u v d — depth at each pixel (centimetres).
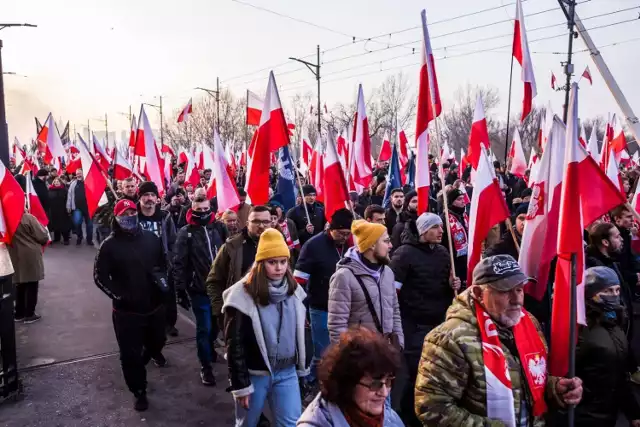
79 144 797
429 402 246
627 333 437
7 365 505
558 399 265
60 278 1020
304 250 499
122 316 482
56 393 524
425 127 528
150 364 604
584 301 319
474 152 773
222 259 486
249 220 483
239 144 4303
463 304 262
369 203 1045
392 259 467
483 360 244
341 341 201
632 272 588
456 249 586
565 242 293
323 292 492
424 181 532
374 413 193
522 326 263
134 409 492
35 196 754
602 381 320
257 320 342
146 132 1041
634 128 466
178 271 562
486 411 241
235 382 336
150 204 654
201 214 574
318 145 918
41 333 705
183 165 1956
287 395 355
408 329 457
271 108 627
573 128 294
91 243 1409
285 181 786
